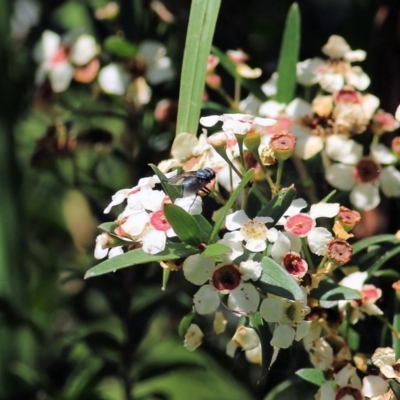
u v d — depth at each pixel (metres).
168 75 0.47
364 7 0.49
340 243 0.38
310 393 0.41
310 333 0.39
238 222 0.37
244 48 0.49
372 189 0.41
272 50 0.50
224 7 0.50
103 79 0.47
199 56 0.39
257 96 0.43
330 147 0.41
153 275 0.47
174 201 0.37
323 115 0.42
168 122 0.47
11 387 0.51
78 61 0.47
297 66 0.43
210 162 0.40
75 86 0.49
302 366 0.41
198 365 0.47
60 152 0.47
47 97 0.48
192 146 0.39
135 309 0.47
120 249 0.38
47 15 0.51
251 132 0.38
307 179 0.42
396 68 0.46
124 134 0.49
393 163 0.42
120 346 0.47
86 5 0.49
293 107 0.42
